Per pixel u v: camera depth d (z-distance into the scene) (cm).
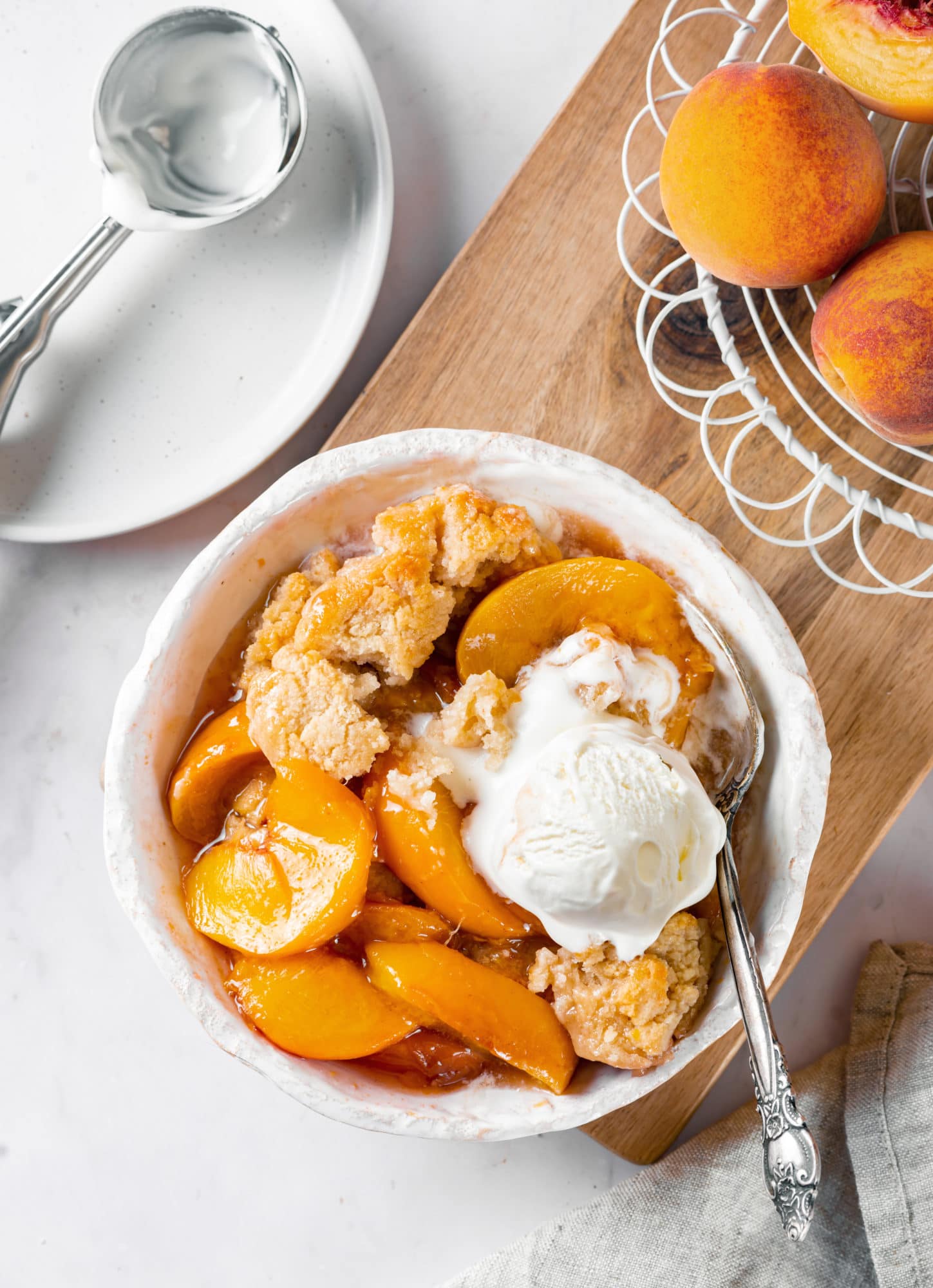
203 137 75
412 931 66
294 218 77
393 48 78
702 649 68
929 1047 74
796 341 74
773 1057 64
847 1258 74
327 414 78
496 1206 78
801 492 72
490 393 74
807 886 73
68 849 78
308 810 65
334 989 65
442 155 79
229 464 76
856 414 69
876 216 67
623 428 74
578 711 66
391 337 78
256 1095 78
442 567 66
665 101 74
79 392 76
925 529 69
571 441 74
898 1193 73
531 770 65
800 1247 74
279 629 67
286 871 65
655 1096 74
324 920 64
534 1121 65
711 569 67
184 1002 65
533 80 78
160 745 67
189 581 66
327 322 77
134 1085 78
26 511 76
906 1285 72
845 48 65
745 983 65
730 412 74
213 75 74
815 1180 63
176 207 75
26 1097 78
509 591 66
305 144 76
